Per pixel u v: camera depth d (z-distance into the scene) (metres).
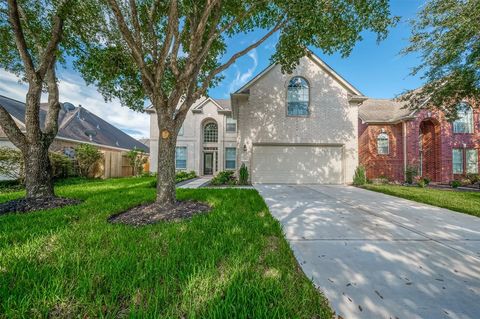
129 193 6.95
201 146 18.06
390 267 2.47
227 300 1.64
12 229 3.26
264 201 6.15
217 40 6.28
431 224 4.13
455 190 9.52
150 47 5.27
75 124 17.08
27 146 5.20
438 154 13.56
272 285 1.84
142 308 1.57
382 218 4.53
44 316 1.51
